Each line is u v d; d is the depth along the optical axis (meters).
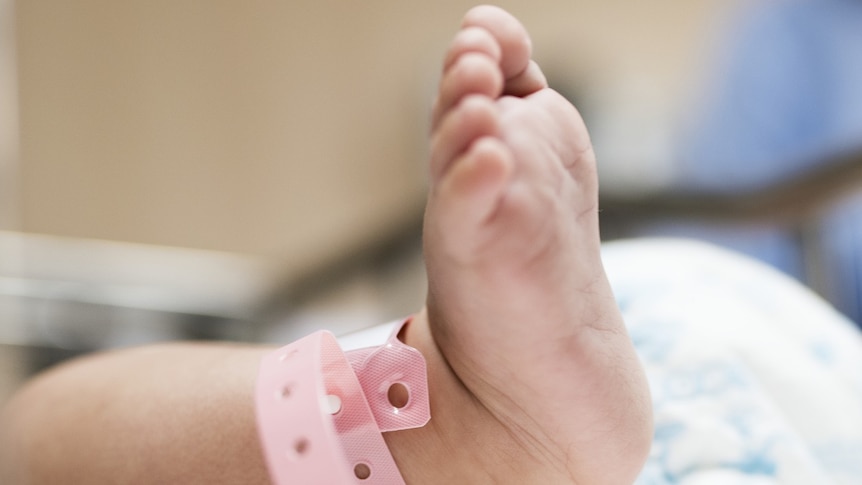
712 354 0.34
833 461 0.32
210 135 0.92
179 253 0.85
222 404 0.27
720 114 0.72
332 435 0.24
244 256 0.94
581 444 0.26
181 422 0.27
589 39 0.95
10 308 0.52
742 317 0.36
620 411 0.26
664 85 0.94
